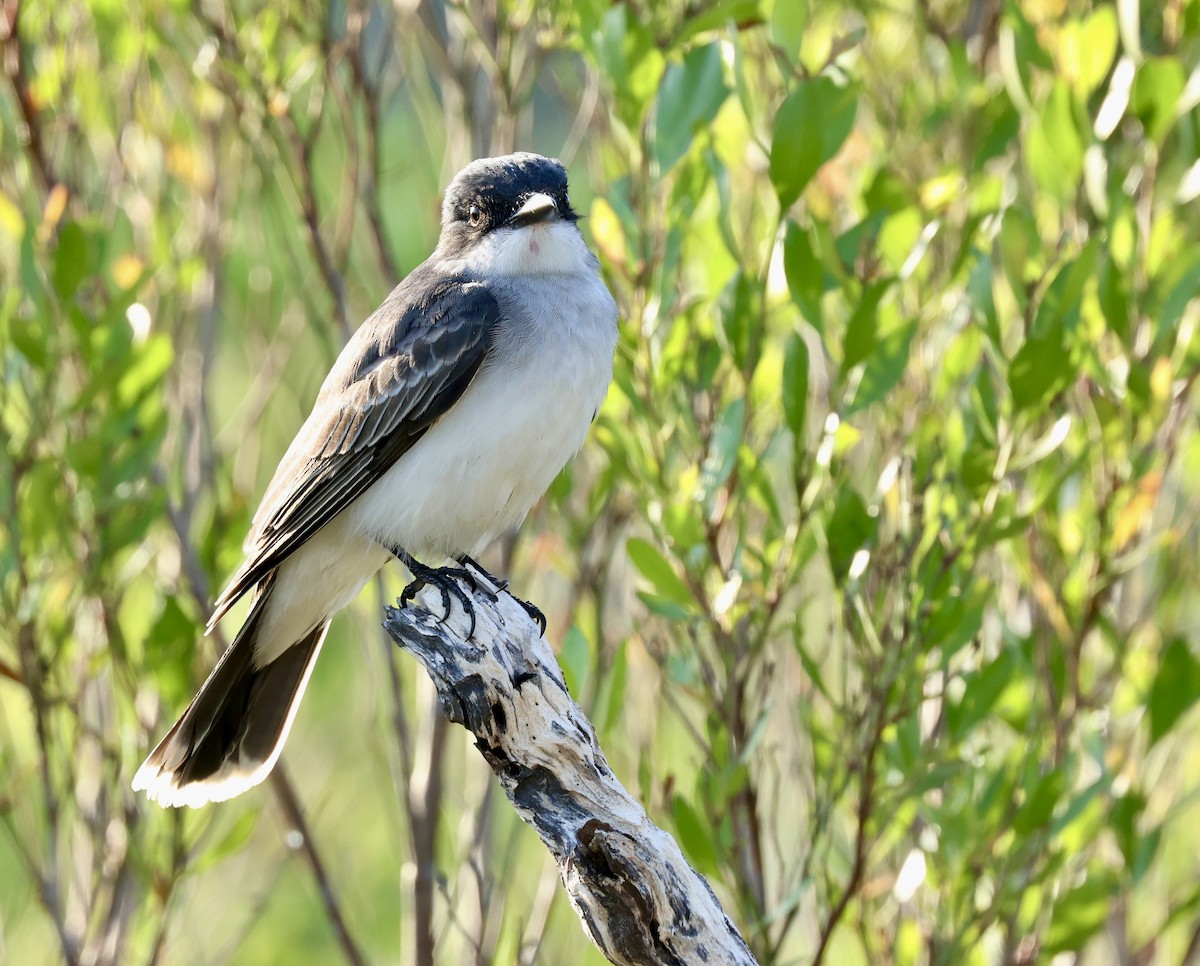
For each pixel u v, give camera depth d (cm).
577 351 908
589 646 963
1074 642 962
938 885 942
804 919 1174
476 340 912
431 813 1027
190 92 1159
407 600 935
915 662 859
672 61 966
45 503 989
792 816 1142
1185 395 1027
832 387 946
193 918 1266
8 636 1031
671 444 938
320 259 1050
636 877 711
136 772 963
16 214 1064
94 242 1017
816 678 892
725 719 900
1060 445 959
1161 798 1107
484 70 1111
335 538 952
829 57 952
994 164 1150
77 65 1122
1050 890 982
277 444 1395
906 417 1029
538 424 909
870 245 924
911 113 1109
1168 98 957
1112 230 937
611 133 1105
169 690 1038
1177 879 1152
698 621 906
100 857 1041
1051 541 975
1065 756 954
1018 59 996
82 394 998
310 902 1491
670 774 929
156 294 1143
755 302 905
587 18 967
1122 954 1033
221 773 936
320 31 1050
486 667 744
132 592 1180
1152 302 948
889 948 975
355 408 927
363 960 1057
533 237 920
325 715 1493
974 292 891
